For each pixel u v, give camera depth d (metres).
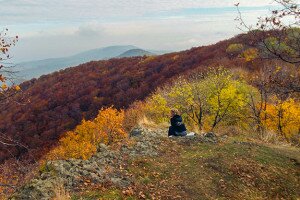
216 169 9.48
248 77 27.62
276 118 20.42
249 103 21.98
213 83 22.28
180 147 11.17
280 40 7.03
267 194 8.92
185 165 9.52
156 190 7.91
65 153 28.50
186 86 22.47
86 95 77.06
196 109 22.09
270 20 7.02
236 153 10.80
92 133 28.84
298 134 19.88
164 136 12.47
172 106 21.94
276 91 8.23
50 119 69.88
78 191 7.38
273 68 18.48
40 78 100.12
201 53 69.44
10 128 67.56
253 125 21.03
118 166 9.02
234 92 21.12
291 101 20.33
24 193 7.17
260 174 9.70
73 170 8.23
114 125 26.20
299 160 11.17
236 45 44.94
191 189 8.23
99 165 8.88
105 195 7.19
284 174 10.05
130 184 7.98
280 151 11.91
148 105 23.73
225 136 12.98
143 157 9.82
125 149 10.39
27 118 69.19
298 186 9.61
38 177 7.90
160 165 9.38
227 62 38.78
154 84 65.88
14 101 9.45
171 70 68.50
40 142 62.03
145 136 12.20
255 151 11.27
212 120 21.67
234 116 21.58
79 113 69.69
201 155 10.30
